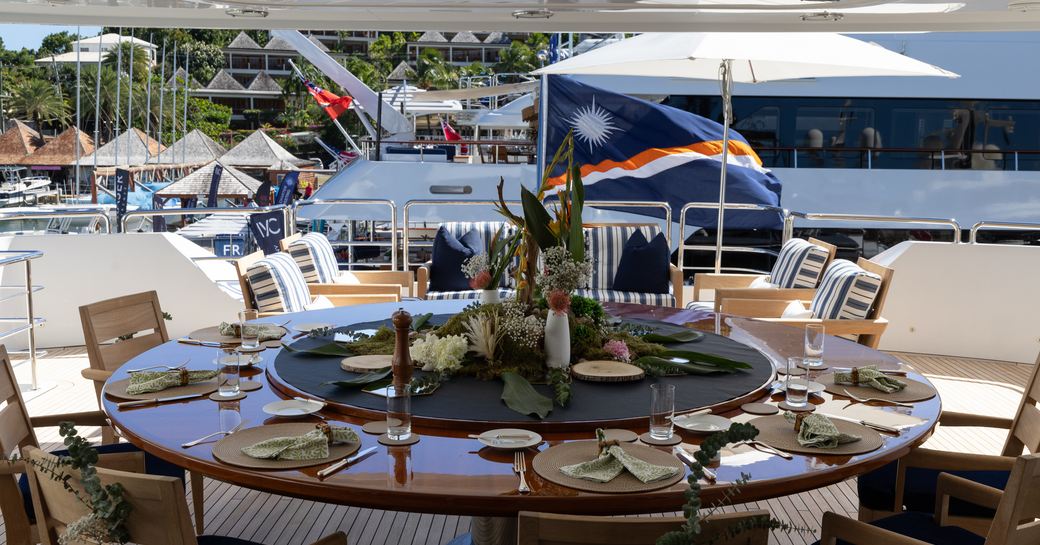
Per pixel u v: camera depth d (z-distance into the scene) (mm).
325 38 58250
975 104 9875
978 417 2771
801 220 9945
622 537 1441
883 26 3816
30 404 4922
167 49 50531
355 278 6023
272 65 67875
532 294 2941
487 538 2729
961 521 2441
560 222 2832
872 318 4883
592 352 2816
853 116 9922
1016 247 6332
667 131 8094
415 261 13344
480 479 1821
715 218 8266
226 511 3508
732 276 6359
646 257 6473
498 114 12648
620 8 3418
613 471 1836
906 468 2668
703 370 2691
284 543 3201
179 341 3201
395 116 11273
